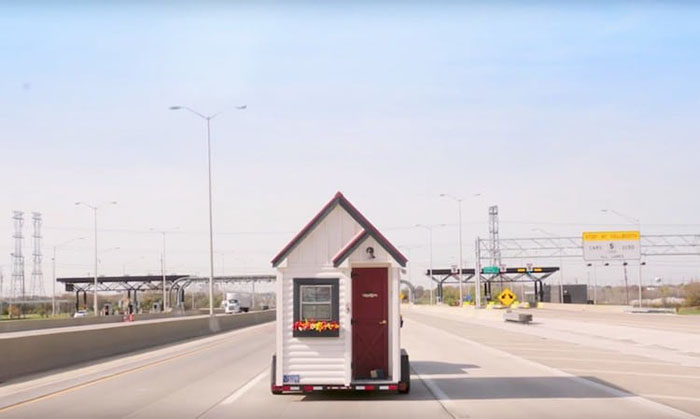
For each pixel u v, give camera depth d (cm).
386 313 1711
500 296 6353
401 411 1434
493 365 2417
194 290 15862
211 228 5603
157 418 1366
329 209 1625
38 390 1806
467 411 1421
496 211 11306
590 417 1330
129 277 11925
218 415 1401
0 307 10725
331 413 1418
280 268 1622
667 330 4328
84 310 11275
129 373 2244
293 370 1602
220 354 3066
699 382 1894
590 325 5212
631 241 8788
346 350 1599
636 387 1791
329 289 1616
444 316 8631
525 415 1362
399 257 1622
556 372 2173
